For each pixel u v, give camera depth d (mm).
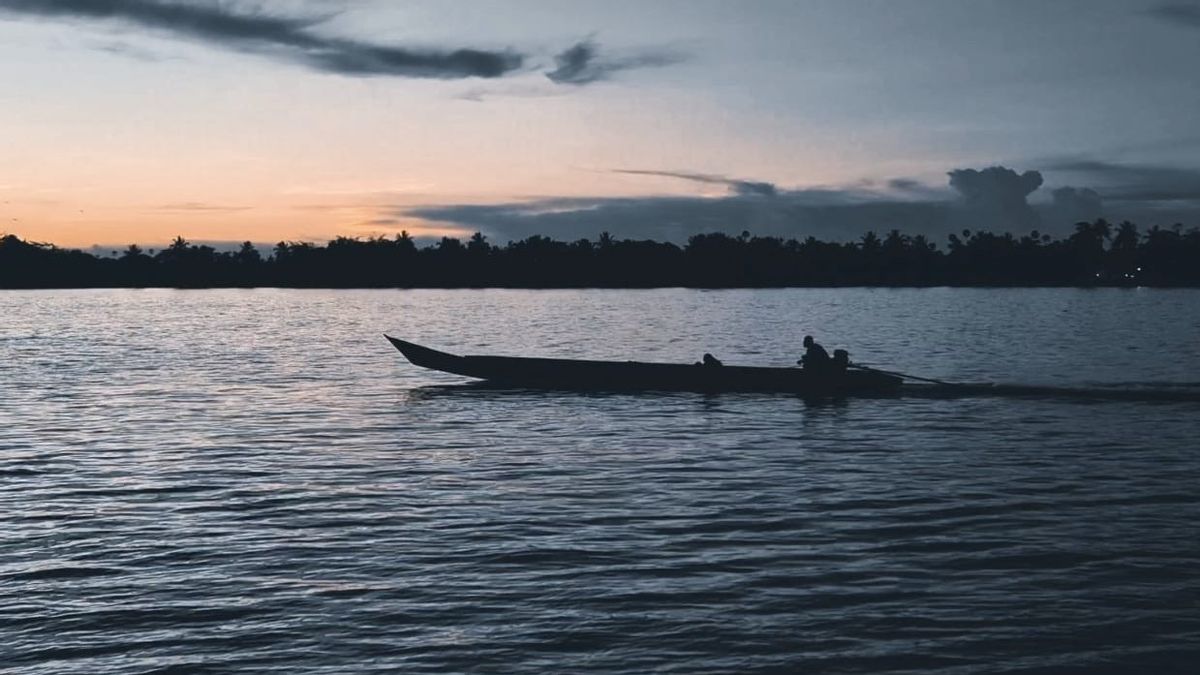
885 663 8984
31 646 9500
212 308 133750
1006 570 11688
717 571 11688
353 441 21719
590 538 13195
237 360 46750
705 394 29844
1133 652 9211
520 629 9836
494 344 58812
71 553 12578
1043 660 9039
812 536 13266
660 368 30766
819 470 18078
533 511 14789
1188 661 9016
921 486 16578
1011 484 16703
